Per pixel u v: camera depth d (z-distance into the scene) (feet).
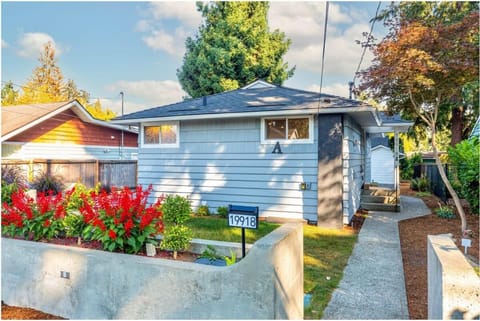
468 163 23.68
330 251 17.11
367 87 22.11
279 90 31.14
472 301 6.09
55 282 9.51
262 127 25.55
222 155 27.07
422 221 24.72
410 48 19.12
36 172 34.17
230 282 7.19
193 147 28.17
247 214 9.74
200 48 67.46
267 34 66.90
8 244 10.35
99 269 8.79
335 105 22.59
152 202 29.81
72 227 11.41
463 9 35.60
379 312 10.13
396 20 21.74
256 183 25.89
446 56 19.30
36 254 9.82
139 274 8.21
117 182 41.98
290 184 24.80
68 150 46.16
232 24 65.10
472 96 39.27
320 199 23.45
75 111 46.93
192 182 28.22
